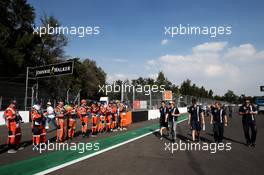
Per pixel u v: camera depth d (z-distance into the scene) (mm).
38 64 50875
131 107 31078
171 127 12672
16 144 9945
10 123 9562
